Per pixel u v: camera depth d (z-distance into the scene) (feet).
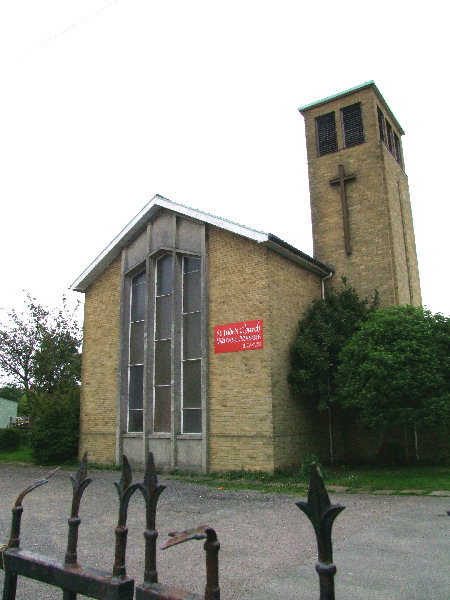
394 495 37.09
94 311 68.39
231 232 55.16
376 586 18.28
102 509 35.50
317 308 57.26
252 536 26.30
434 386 41.98
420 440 57.16
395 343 43.65
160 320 60.64
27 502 38.86
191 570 20.92
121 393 62.28
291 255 55.77
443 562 20.77
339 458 59.31
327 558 6.61
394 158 73.87
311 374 50.83
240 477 48.14
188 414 55.26
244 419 50.24
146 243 63.36
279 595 17.71
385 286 63.98
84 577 8.34
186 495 39.96
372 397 42.88
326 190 71.00
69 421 67.87
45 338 104.22
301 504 6.89
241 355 51.72
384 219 65.77
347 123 72.18
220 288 54.85
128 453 59.93
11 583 9.50
